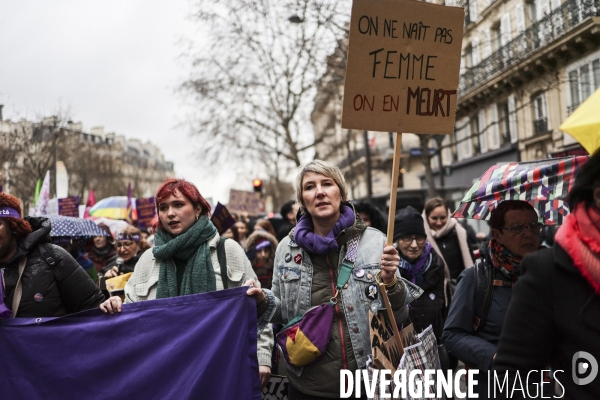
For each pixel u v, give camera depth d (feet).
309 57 84.53
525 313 7.38
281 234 31.30
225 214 21.43
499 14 76.43
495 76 77.05
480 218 13.44
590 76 63.31
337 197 11.96
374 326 10.54
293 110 93.20
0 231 11.50
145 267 12.51
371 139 164.14
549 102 71.92
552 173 11.83
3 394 11.62
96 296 12.35
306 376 11.60
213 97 94.99
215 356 11.29
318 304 11.68
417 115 11.14
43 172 77.46
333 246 11.53
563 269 7.11
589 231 6.87
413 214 16.79
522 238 10.93
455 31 11.30
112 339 11.62
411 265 16.62
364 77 10.98
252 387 11.29
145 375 11.40
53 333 11.67
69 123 83.71
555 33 64.80
